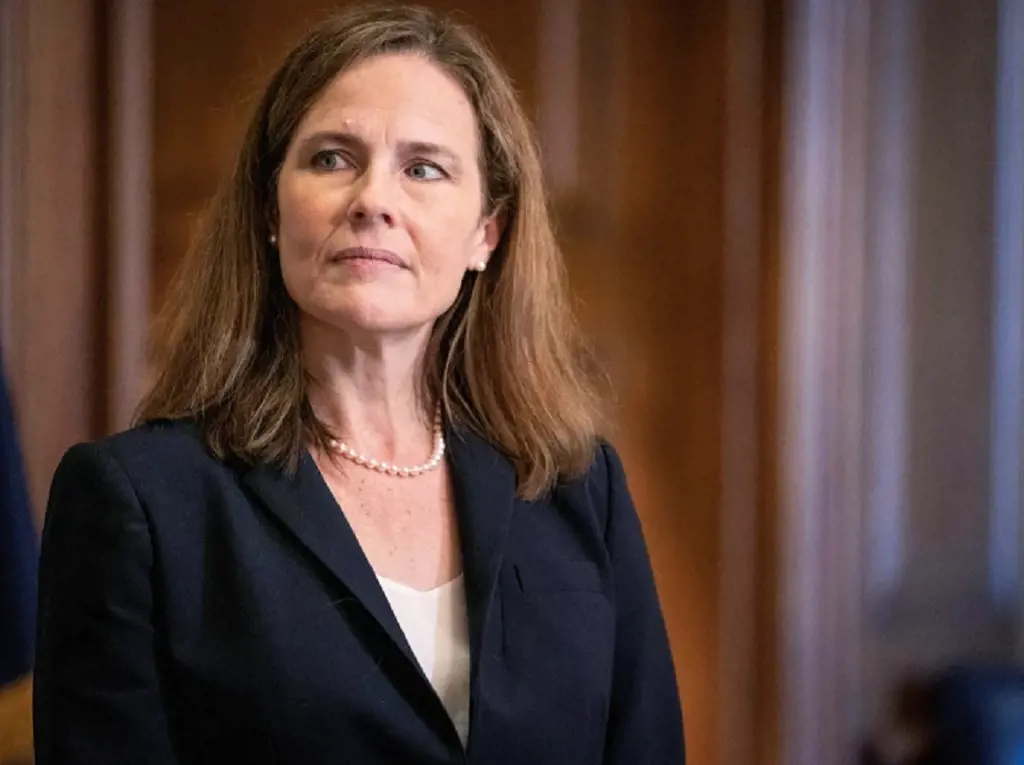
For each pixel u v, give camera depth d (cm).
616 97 772
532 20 759
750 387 757
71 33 688
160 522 400
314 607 402
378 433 468
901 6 782
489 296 506
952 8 791
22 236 675
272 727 387
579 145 770
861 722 788
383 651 407
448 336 501
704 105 761
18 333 675
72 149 691
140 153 709
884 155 783
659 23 769
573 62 768
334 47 450
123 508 397
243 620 393
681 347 769
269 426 432
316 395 460
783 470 754
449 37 468
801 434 754
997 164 801
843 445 766
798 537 758
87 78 695
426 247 434
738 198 752
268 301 458
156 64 714
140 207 709
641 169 774
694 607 770
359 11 464
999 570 816
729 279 752
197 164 722
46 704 393
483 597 435
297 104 450
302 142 439
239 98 723
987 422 809
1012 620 816
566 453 499
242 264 455
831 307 757
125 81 701
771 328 754
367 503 452
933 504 802
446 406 489
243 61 727
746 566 762
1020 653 818
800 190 748
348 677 396
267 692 387
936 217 794
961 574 809
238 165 466
